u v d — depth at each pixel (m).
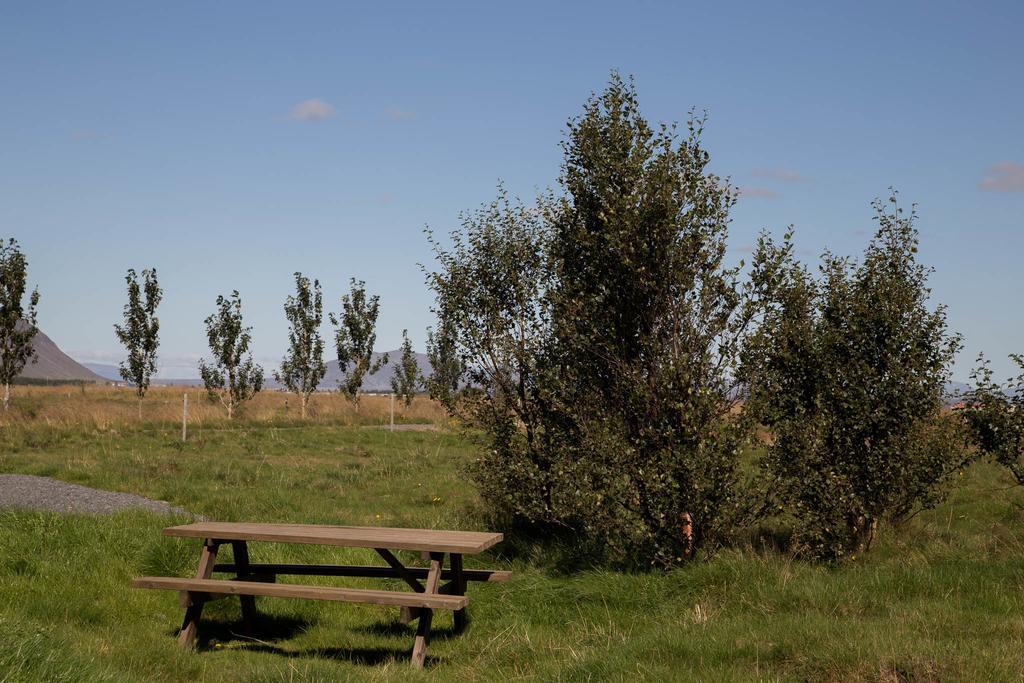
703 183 9.05
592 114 9.73
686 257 8.92
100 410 32.50
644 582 8.02
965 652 5.47
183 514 11.52
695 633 6.42
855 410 9.35
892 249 10.36
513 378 10.31
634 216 8.83
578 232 9.48
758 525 10.42
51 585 7.73
